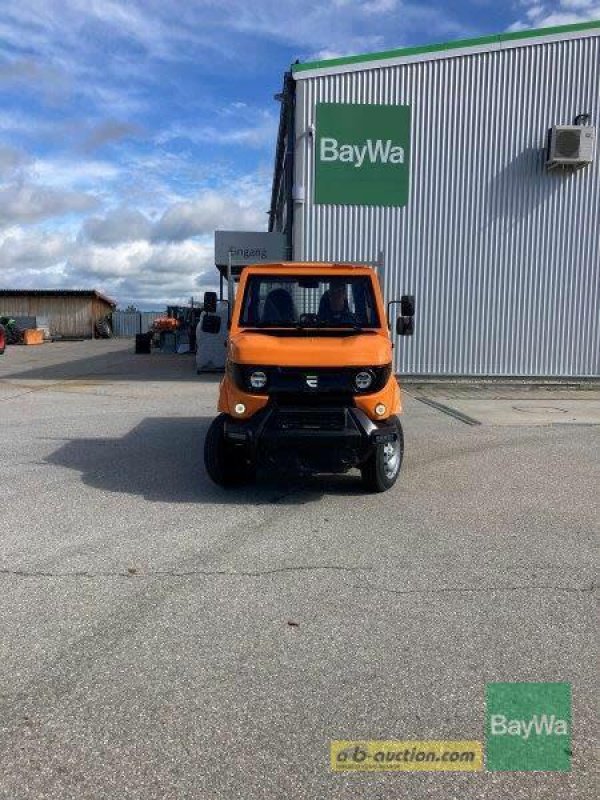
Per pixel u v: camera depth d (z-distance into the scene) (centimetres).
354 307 718
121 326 5825
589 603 422
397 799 257
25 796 255
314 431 610
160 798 255
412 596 431
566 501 652
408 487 701
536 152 1638
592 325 1683
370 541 535
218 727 297
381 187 1633
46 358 2802
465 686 329
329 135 1612
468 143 1630
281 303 717
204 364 1998
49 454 857
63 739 288
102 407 1277
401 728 298
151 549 512
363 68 1598
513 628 388
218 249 1727
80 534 546
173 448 896
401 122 1619
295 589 440
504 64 1616
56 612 404
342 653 359
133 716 303
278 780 265
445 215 1645
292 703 314
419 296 1661
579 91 1625
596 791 263
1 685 327
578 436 991
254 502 643
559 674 340
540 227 1656
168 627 386
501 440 959
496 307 1670
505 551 514
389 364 641
